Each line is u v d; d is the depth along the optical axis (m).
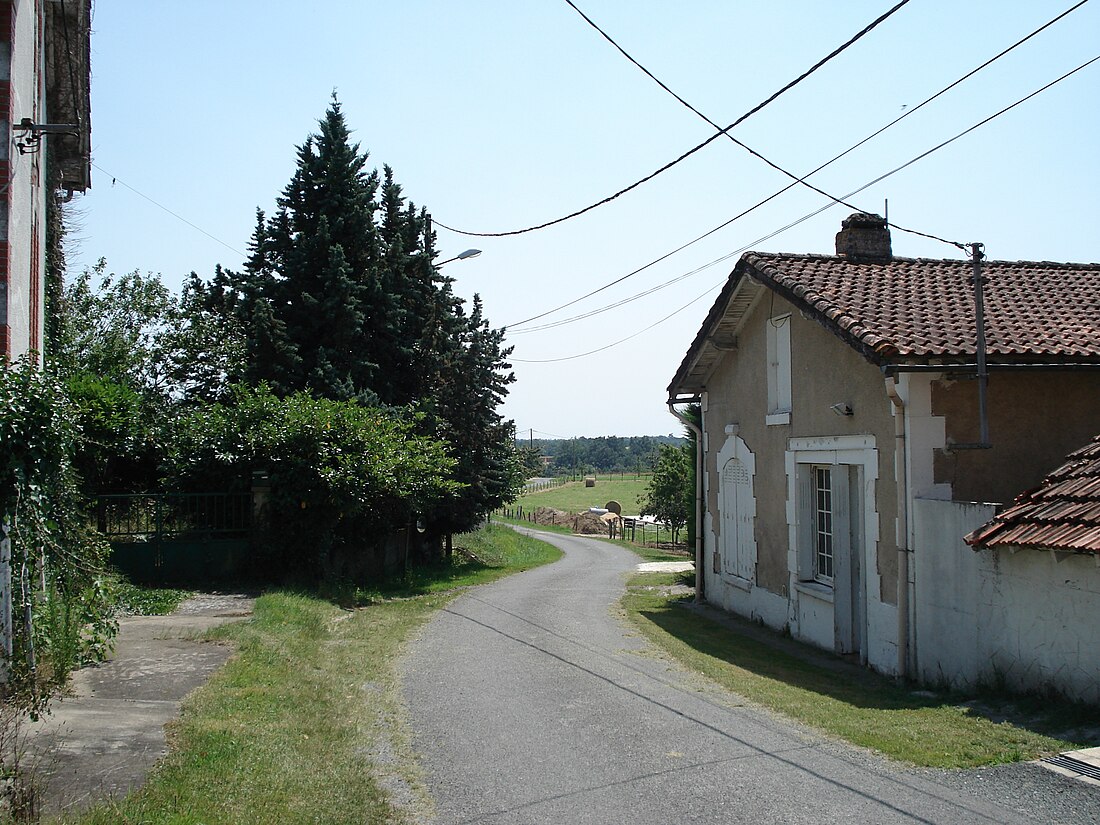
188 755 5.51
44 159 11.80
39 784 4.71
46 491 6.65
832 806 5.03
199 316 22.53
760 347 13.41
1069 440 9.62
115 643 8.95
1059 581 7.18
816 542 12.12
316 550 15.26
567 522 59.47
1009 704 7.35
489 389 25.08
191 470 15.15
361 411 16.23
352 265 22.19
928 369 9.16
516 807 5.21
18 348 8.70
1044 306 11.08
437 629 12.40
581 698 8.00
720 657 10.51
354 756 6.18
